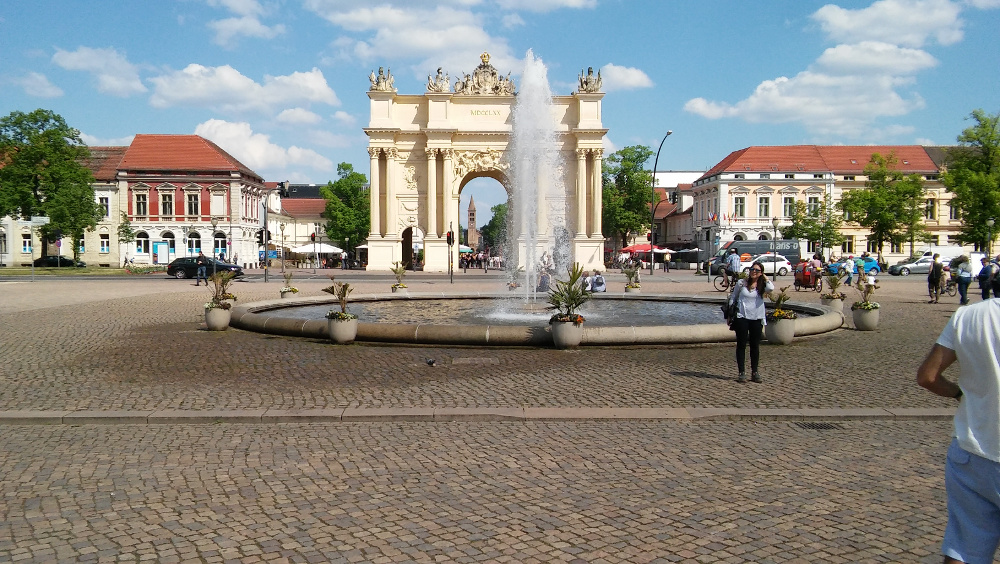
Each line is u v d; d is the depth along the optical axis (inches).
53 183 2812.5
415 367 528.7
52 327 794.2
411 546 214.1
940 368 154.2
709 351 608.1
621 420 376.8
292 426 364.8
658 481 275.1
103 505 248.5
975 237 2598.4
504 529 227.0
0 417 370.0
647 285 1846.7
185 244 3400.6
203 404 402.3
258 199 3863.2
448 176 2918.3
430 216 2901.1
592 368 523.8
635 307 992.9
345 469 290.4
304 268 3410.4
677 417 379.2
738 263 1510.8
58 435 346.3
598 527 228.8
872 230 3097.9
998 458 145.3
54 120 2832.2
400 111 2987.2
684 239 4574.3
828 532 225.0
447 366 532.7
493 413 379.9
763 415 381.1
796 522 233.3
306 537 220.7
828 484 271.9
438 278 2263.8
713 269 2581.2
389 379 481.4
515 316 862.5
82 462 299.9
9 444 329.4
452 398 418.9
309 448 322.0
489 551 210.4
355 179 4286.4
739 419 380.2
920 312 1032.2
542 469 290.4
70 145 2883.9
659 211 5182.1
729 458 306.5
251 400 413.1
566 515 239.1
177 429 358.3
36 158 2785.4
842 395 431.2
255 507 246.7
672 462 300.4
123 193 3358.8
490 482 273.7
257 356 582.6
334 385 460.1
